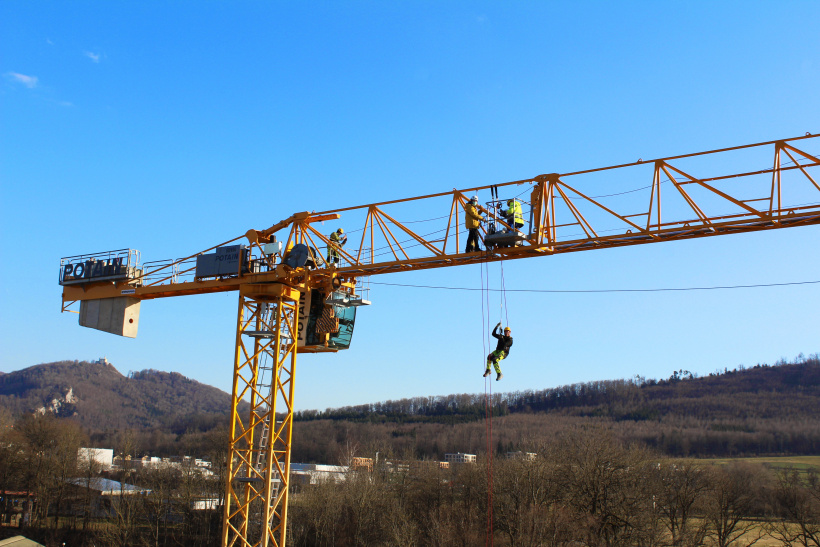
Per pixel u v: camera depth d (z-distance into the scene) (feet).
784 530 247.91
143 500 281.95
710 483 241.35
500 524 224.74
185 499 269.03
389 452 413.18
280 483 124.06
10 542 159.02
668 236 102.06
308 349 135.44
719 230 99.86
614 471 226.17
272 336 126.93
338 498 263.29
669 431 571.69
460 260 115.55
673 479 242.99
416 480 290.35
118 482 349.20
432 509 252.62
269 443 122.21
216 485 287.89
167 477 292.61
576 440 269.03
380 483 285.23
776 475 302.04
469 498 256.11
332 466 428.15
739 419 611.06
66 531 278.46
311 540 253.85
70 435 341.00
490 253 111.24
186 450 595.47
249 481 121.90
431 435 599.16
